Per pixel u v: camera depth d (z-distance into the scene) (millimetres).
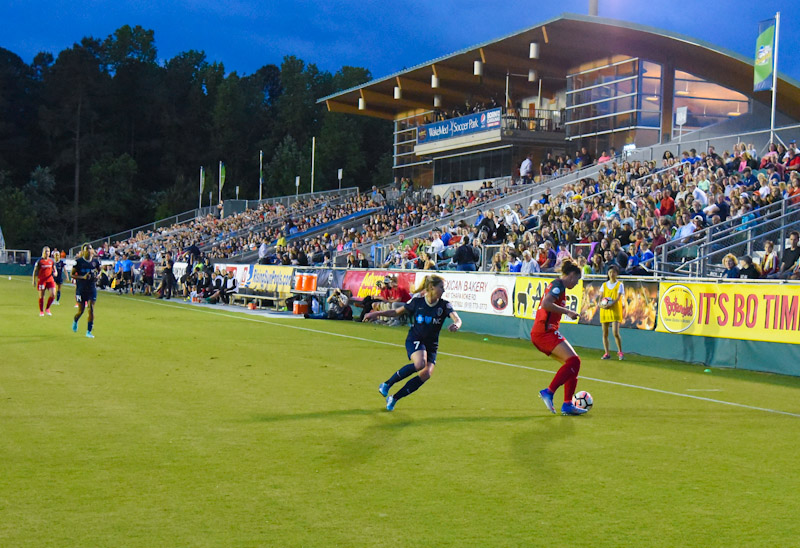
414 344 9445
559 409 9859
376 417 8984
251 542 4766
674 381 13070
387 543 4797
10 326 19109
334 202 58844
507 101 44469
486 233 25594
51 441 7348
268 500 5645
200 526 5039
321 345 17172
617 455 7352
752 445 7961
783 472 6820
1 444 7188
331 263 34344
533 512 5492
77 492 5742
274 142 109750
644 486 6254
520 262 21969
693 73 39250
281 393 10477
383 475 6410
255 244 49062
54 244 87938
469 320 22688
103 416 8594
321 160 100562
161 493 5762
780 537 5059
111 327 19922
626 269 18906
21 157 97062
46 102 99625
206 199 96000
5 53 103875
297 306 27641
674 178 24688
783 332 14312
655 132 38969
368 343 17891
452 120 46906
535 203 29594
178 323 22047
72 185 97375
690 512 5570
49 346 15227
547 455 7273
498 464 6875
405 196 51594
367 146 108438
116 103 103875
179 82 111312
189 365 13039
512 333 20859
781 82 35000
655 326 17000
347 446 7445
